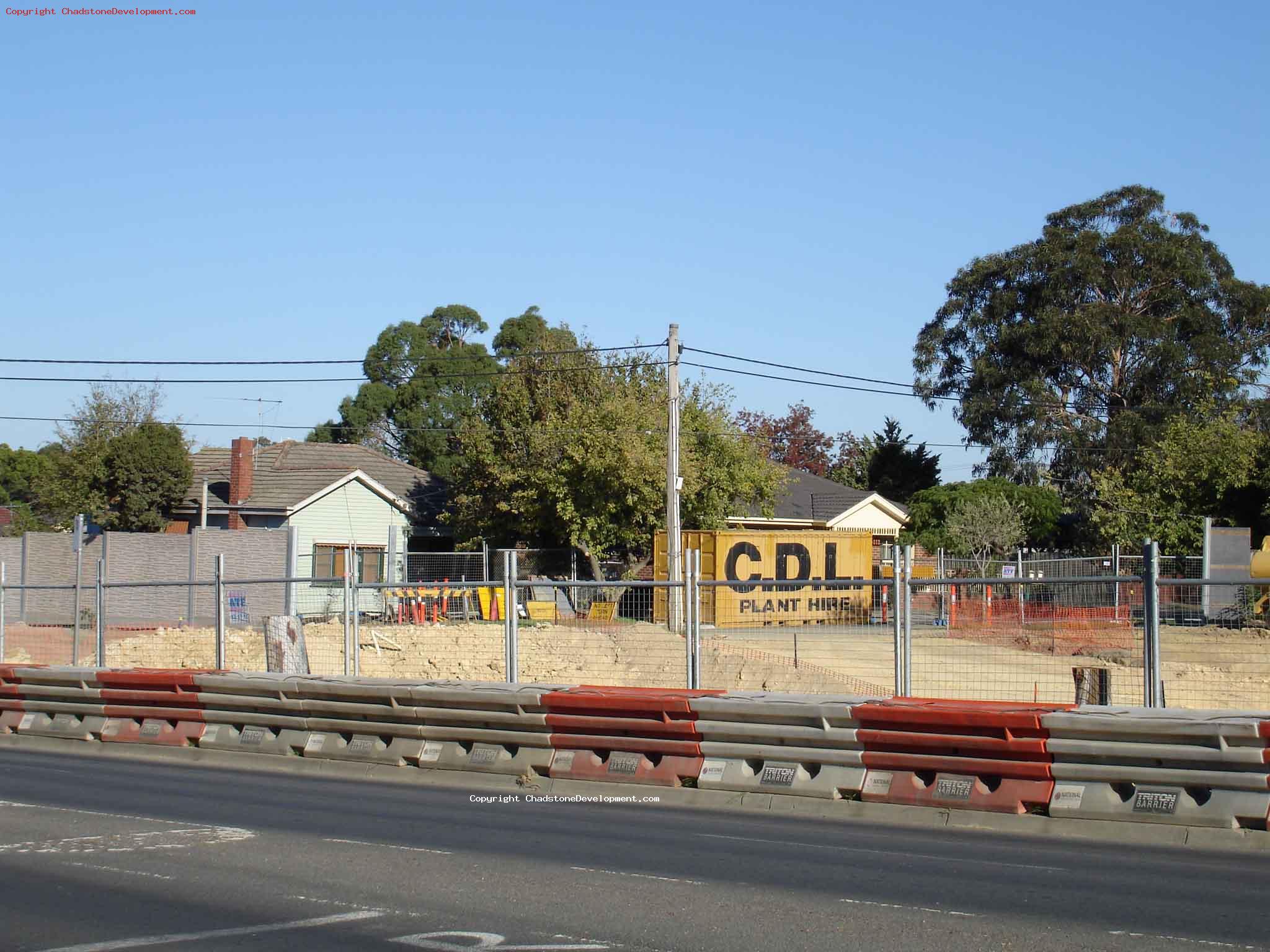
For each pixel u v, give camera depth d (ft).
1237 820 31.09
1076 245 192.75
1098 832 32.37
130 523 141.08
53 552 113.39
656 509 128.36
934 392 204.44
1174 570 116.16
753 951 21.59
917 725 35.42
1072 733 33.17
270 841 31.55
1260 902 25.14
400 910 24.44
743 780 37.86
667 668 73.15
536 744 41.47
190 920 23.66
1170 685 69.31
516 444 134.21
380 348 264.11
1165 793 32.09
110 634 95.91
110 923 23.44
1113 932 22.84
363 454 161.79
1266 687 69.46
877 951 21.63
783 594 106.32
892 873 27.99
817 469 299.38
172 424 157.17
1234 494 138.92
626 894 25.80
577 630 84.64
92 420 157.48
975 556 152.76
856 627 66.49
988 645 78.13
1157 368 184.34
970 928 23.08
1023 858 29.63
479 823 34.35
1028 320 193.47
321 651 87.35
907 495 257.14
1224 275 194.80
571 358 138.82
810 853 30.27
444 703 42.88
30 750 51.16
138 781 42.42
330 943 22.02
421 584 54.65
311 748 46.14
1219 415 156.66
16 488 295.69
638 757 39.86
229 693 48.24
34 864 28.73
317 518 138.62
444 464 244.22
